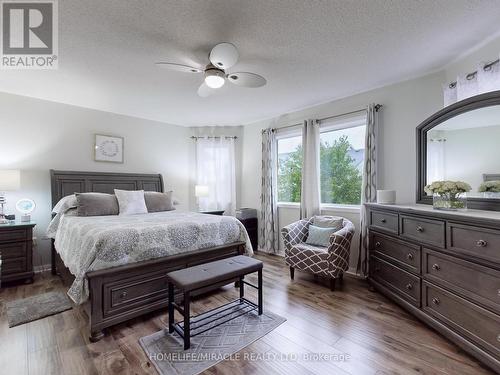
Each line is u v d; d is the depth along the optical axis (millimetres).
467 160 2223
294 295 2709
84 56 2373
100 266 1974
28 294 2705
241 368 1620
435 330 2006
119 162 4215
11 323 2127
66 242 2664
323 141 3873
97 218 2961
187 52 2297
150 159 4582
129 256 2137
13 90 3219
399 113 3004
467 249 1680
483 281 1585
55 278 3197
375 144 3127
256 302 2543
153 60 2443
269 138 4426
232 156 4988
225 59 2072
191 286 1855
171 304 2037
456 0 1672
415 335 1959
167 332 2014
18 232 2975
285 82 3006
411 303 2178
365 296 2678
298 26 1942
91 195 3307
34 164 3471
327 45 2213
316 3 1692
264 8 1737
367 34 2055
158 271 2285
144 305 2186
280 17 1833
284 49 2271
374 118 3125
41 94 3361
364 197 3184
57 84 3025
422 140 2701
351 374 1558
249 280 3145
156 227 2373
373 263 2779
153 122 4629
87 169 3898
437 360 1674
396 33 2045
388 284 2496
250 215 4648
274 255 4328
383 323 2139
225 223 2914
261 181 4676
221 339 1923
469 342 1646
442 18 1861
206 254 2668
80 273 1927
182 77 2838
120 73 2729
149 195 3840
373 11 1779
